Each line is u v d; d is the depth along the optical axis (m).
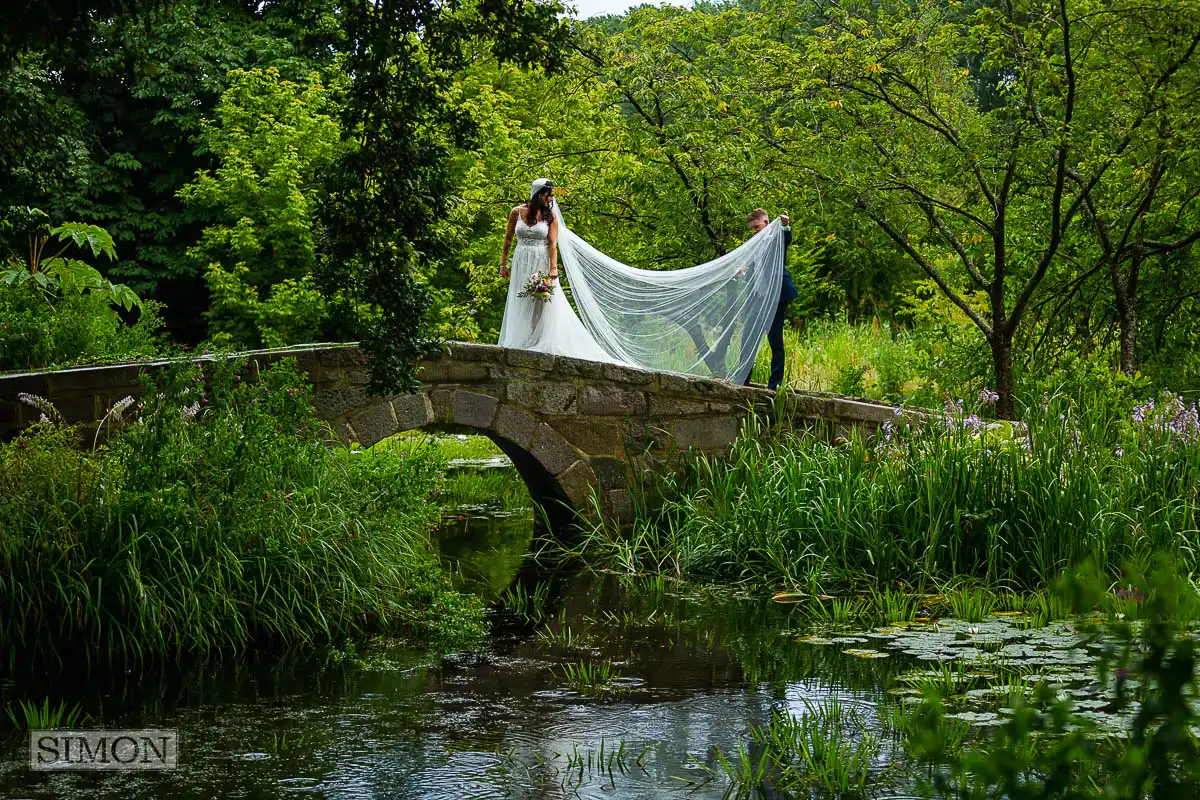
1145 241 13.67
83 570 6.52
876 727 5.28
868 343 18.42
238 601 6.95
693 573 9.35
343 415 9.34
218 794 4.48
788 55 13.27
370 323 7.00
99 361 10.12
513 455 10.65
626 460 10.58
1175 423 9.44
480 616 7.73
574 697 5.88
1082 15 12.17
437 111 6.76
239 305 21.94
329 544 7.43
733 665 6.48
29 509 6.72
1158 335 14.54
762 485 9.79
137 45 6.19
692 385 10.75
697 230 13.73
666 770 4.78
